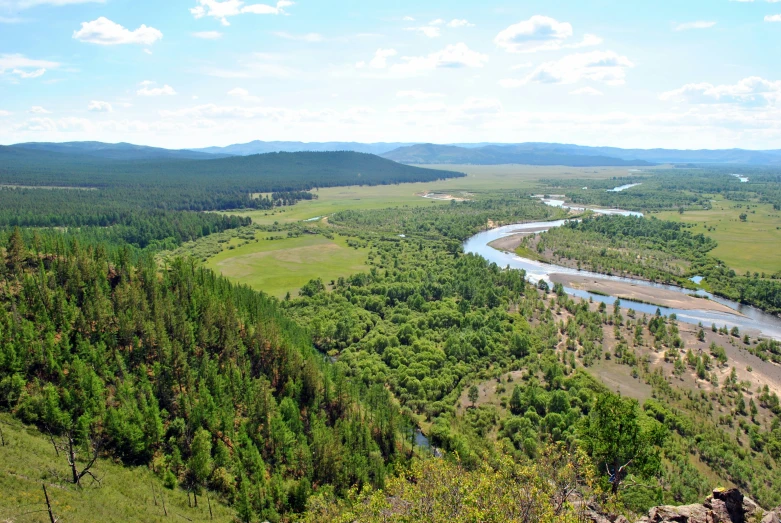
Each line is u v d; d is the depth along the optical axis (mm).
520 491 58625
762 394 155500
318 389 139625
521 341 186500
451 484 62000
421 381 162625
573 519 53344
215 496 105938
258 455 113688
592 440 81500
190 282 168375
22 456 89312
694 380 168750
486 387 163625
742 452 126375
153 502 94062
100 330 135875
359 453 120688
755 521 58281
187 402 123125
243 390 134000
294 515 103750
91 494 86438
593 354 184375
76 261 155750
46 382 117000
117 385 123500
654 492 88062
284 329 171500
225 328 150375
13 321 125875
